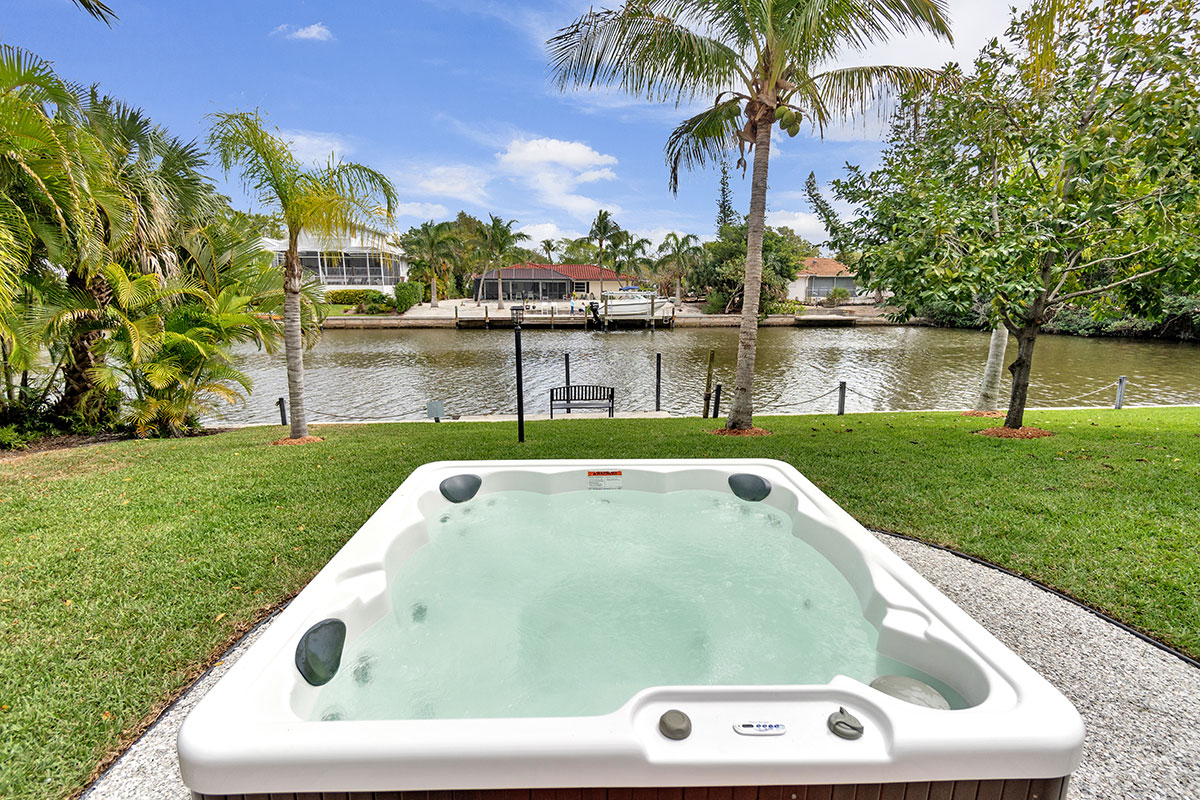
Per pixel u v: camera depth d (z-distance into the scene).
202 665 2.55
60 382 8.20
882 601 2.49
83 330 7.11
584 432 7.51
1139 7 5.36
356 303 34.06
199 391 8.10
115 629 2.79
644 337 26.52
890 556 2.79
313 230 6.87
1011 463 5.46
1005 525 4.03
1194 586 3.12
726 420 8.62
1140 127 4.87
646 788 1.45
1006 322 6.75
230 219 8.64
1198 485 4.65
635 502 4.46
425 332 28.34
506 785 1.44
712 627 2.83
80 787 1.90
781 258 33.75
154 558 3.57
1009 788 1.52
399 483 5.05
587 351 21.11
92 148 6.31
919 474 5.20
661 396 12.80
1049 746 1.50
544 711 2.20
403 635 2.75
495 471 4.42
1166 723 2.21
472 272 39.97
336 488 4.93
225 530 4.02
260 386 14.12
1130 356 18.38
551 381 14.80
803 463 5.60
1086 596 3.10
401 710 2.19
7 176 5.71
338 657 2.24
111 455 6.27
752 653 2.59
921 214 5.82
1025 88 6.25
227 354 8.11
